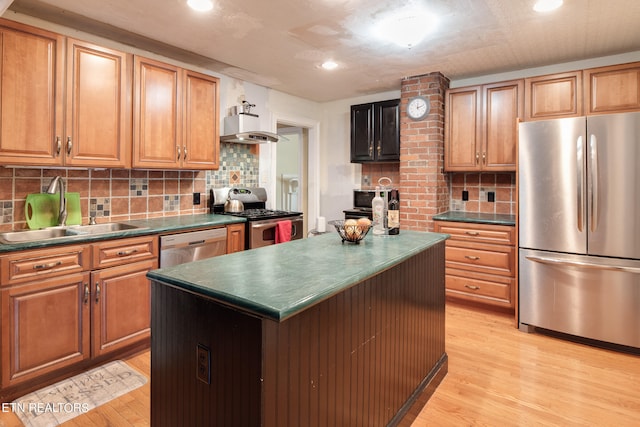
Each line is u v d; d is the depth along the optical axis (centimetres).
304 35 269
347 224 191
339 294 129
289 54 309
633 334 246
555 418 183
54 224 250
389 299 164
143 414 184
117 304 229
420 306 197
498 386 212
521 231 287
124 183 290
